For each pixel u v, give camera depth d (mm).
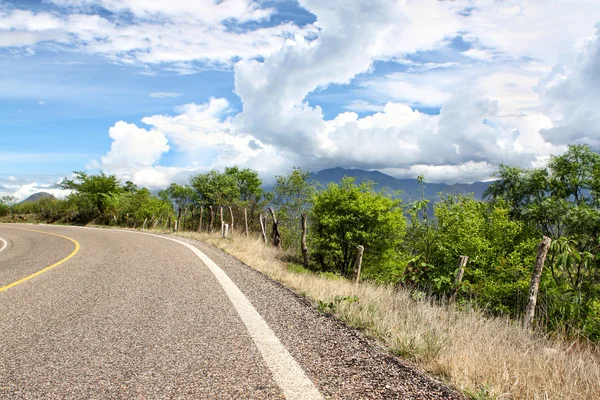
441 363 2936
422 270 9289
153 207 35688
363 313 4258
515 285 8031
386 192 13234
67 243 14992
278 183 20375
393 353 3215
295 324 3906
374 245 12805
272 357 2959
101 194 45438
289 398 2312
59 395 2334
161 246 12898
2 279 6727
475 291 8250
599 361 3959
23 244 15820
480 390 2500
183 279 6508
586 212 10289
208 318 4078
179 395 2334
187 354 3021
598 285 7625
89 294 5324
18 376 2611
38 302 4863
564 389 2693
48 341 3348
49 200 53719
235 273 7266
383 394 2404
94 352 3068
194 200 28172
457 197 10688
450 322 4492
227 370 2709
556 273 8172
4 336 3498
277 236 16125
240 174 26297
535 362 3211
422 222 10484
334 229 13164
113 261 8953
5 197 57000
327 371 2729
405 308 4977
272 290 5703
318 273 11688
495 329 4527
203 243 14664
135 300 4938
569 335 5605
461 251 9266
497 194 19031
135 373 2654
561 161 17547
